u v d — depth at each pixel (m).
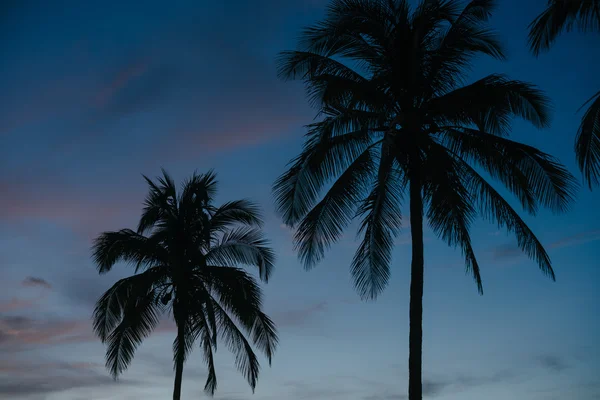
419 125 17.62
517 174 17.94
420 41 18.36
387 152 16.44
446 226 17.78
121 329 23.97
